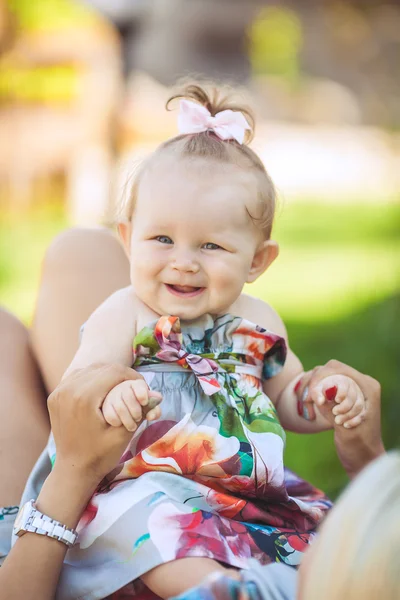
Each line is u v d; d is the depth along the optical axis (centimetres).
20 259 770
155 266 153
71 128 920
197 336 156
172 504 137
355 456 162
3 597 133
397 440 321
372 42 1301
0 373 197
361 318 529
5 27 895
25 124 920
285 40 1642
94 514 142
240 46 1477
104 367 141
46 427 192
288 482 170
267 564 132
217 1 1423
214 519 137
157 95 963
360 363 412
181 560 130
